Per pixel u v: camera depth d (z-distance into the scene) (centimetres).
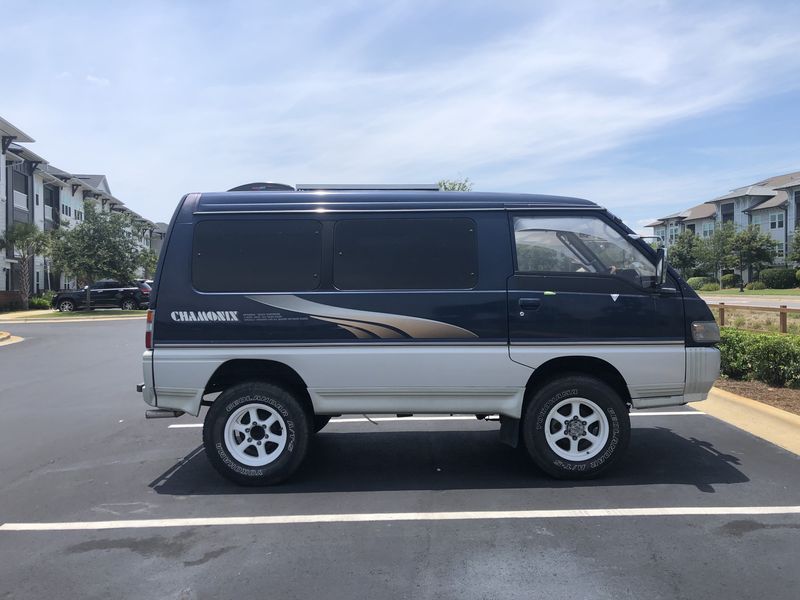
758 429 691
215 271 531
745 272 6606
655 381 526
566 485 526
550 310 524
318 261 530
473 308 523
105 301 3528
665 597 343
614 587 355
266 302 525
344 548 412
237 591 357
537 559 391
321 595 351
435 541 420
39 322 2755
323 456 625
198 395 527
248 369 538
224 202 541
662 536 422
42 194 4338
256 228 534
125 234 3581
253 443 537
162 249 536
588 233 542
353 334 524
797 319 2197
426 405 530
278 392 528
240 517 468
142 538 433
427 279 529
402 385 523
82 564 395
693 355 527
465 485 532
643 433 683
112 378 1159
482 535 429
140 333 2130
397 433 713
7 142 3622
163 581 371
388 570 380
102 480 564
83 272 3441
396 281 529
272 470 528
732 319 2308
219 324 525
